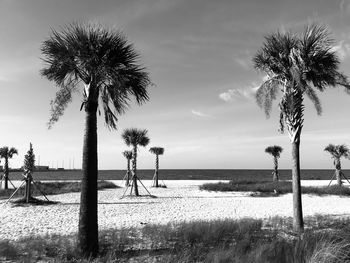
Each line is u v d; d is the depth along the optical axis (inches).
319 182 1868.8
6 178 1147.3
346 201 886.4
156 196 1004.6
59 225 508.4
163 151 1465.3
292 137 417.1
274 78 438.3
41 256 292.5
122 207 744.3
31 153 784.9
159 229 401.7
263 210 704.4
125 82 300.2
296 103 414.0
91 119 299.9
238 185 1311.5
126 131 989.2
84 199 291.6
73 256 282.7
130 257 285.0
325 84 418.3
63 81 308.3
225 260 255.8
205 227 387.5
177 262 263.6
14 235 425.4
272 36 411.8
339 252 255.9
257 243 318.3
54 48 287.6
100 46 285.7
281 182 1423.5
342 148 1304.1
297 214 406.3
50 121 300.2
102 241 338.3
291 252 266.8
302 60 380.8
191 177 3275.1
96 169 298.8
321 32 390.0
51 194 1034.7
